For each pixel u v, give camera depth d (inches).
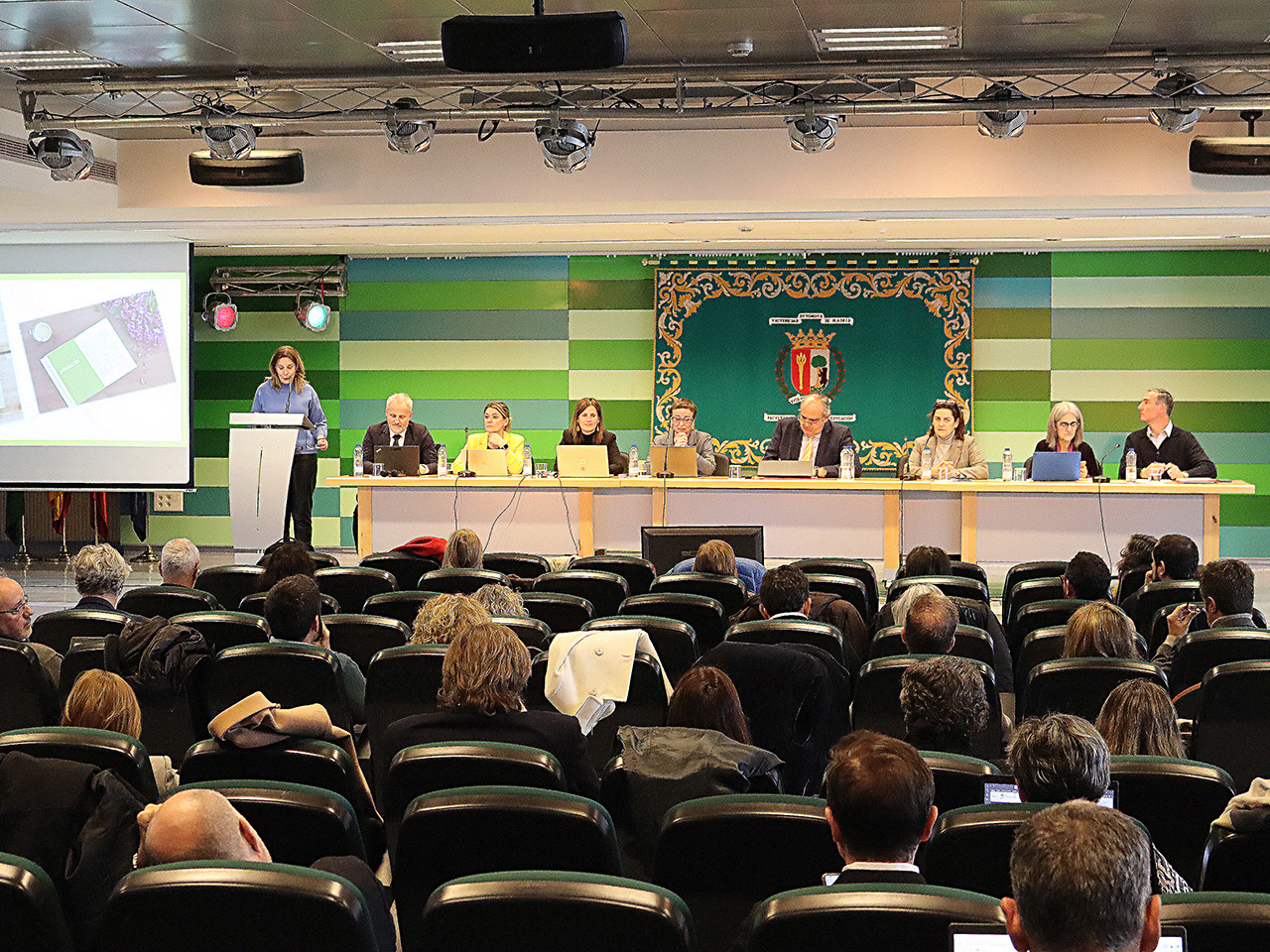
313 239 462.3
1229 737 152.6
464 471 384.2
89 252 419.5
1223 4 245.9
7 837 105.7
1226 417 476.4
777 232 434.3
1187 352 477.1
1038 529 364.2
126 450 421.1
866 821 80.8
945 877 96.0
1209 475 362.6
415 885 100.4
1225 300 474.6
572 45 213.8
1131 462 364.8
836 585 230.1
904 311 484.7
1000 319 484.1
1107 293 479.5
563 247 487.8
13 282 421.4
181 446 419.5
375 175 376.5
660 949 76.1
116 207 383.9
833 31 267.0
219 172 354.0
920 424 485.7
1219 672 150.6
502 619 175.6
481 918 76.9
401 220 401.7
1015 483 359.3
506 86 305.4
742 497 375.2
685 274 493.7
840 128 357.4
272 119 311.6
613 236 448.8
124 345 419.8
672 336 494.9
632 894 76.5
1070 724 96.7
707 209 376.5
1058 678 150.6
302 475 398.0
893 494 369.4
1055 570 260.8
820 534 374.0
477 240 465.1
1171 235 439.5
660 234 441.4
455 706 127.6
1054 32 266.7
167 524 524.4
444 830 97.1
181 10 251.0
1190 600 217.6
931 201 362.9
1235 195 349.7
